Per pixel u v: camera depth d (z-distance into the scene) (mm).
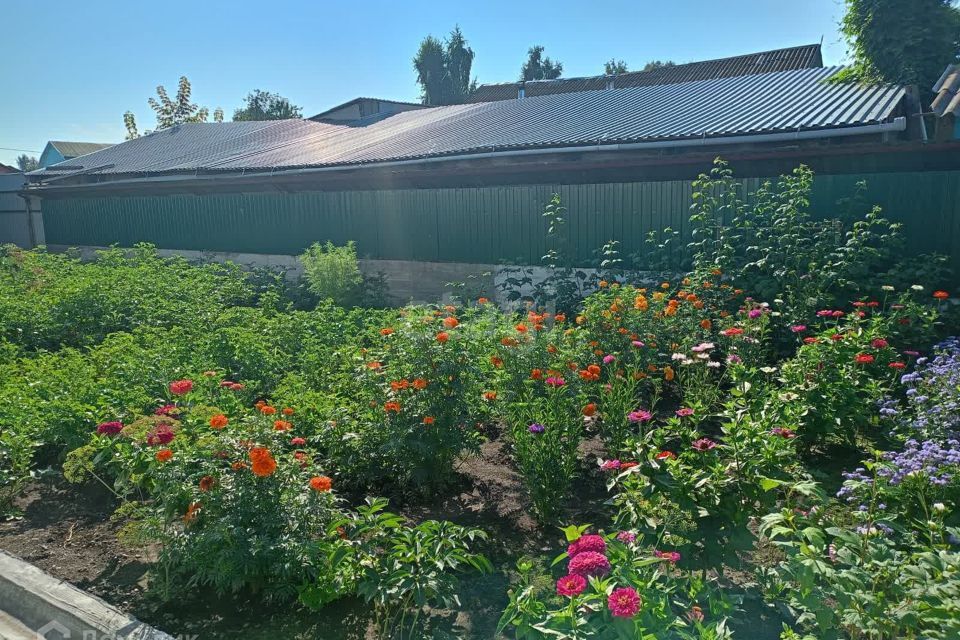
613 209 9547
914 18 10391
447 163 10906
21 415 5051
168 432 3625
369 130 16359
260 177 13469
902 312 6172
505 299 10625
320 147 15055
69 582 3658
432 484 4609
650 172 9500
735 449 3367
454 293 10781
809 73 12336
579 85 25906
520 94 27156
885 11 10484
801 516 3352
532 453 4129
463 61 48375
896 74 10570
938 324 6434
